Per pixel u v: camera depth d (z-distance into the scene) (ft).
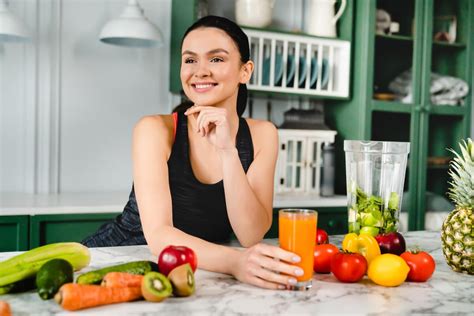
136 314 2.65
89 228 7.52
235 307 2.79
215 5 9.84
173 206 4.76
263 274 3.15
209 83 4.49
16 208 7.08
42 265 2.95
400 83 9.96
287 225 3.15
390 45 9.85
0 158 8.62
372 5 9.64
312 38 9.55
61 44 8.93
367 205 3.93
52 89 8.86
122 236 5.41
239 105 5.23
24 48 8.64
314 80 9.70
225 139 4.37
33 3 8.62
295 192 9.55
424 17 10.06
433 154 10.27
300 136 9.51
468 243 3.52
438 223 10.27
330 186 9.52
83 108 9.12
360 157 3.96
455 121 10.43
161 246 3.79
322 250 3.59
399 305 2.90
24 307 2.71
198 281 3.29
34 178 8.74
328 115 10.65
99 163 9.28
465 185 3.63
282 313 2.71
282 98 10.29
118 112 9.38
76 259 3.20
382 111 9.84
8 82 8.61
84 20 9.07
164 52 9.63
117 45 8.84
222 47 4.47
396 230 3.96
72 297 2.62
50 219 7.25
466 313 2.80
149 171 4.42
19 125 8.69
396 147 3.93
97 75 9.20
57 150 8.93
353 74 9.98
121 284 2.80
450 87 10.26
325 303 2.90
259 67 9.19
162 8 9.57
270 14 9.32
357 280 3.35
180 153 4.75
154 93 9.61
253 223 4.51
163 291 2.81
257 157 5.08
